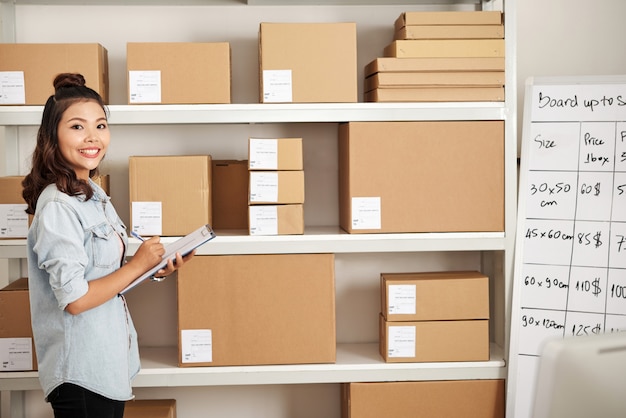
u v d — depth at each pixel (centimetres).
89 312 189
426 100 254
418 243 255
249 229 251
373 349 280
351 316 293
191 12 283
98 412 191
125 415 257
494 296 287
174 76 247
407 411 257
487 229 257
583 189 254
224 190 274
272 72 249
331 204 290
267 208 251
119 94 283
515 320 255
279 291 253
